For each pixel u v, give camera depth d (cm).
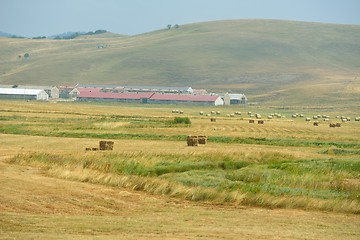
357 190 11956
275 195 11012
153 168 13675
